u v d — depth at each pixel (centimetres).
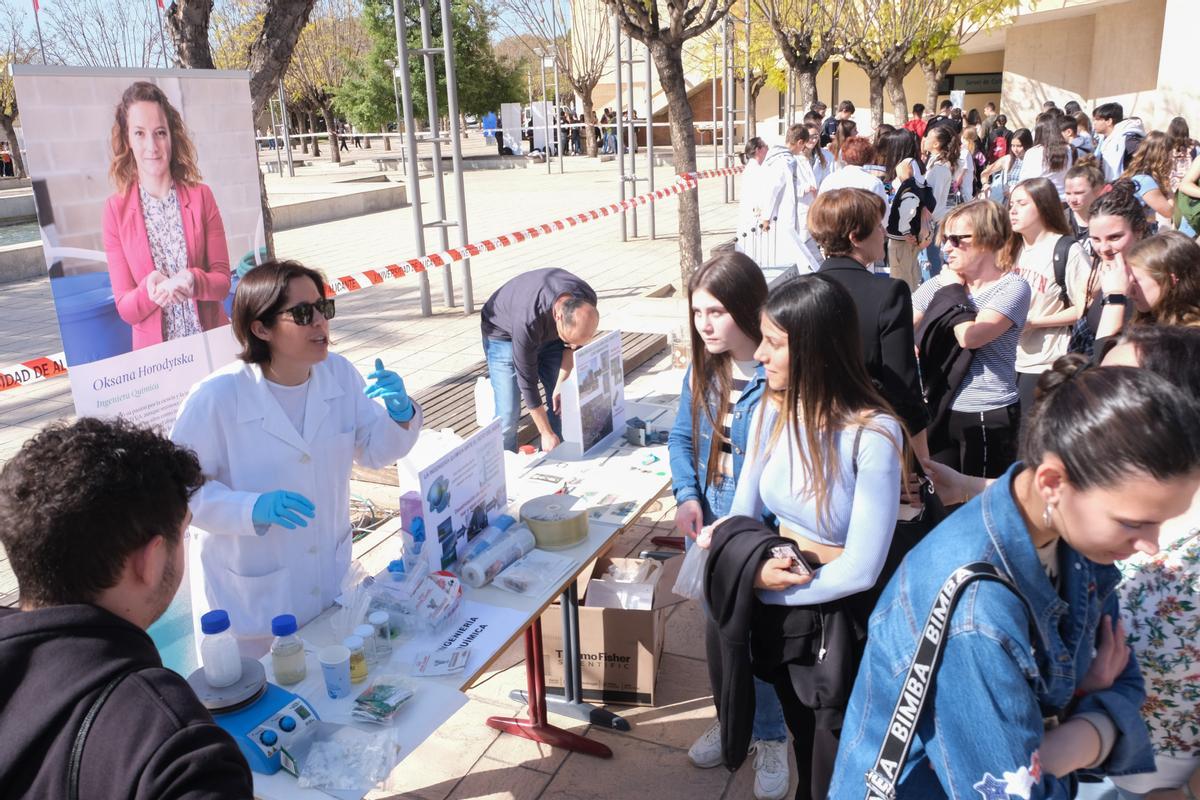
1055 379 158
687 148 888
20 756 110
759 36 2022
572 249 1280
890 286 281
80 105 262
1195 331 171
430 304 914
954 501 249
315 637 246
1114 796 184
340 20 3334
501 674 358
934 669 132
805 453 207
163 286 296
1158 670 166
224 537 256
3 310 1010
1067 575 138
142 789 107
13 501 121
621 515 304
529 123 3391
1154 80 2191
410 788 296
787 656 210
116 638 120
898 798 143
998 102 3512
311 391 267
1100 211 318
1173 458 112
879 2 1825
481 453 285
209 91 305
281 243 1458
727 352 272
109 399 283
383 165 3038
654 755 308
